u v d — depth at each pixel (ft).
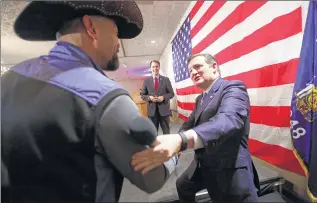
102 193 1.28
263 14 3.49
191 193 3.05
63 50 1.46
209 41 4.05
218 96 2.71
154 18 3.35
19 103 1.31
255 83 3.83
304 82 2.93
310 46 2.85
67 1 1.40
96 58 1.62
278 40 3.34
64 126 1.20
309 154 2.94
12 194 1.33
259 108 3.86
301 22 3.01
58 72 1.33
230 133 2.15
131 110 1.30
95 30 1.55
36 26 1.59
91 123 1.20
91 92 1.25
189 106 3.86
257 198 2.68
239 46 3.97
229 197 2.74
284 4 3.20
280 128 3.51
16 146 1.29
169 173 1.66
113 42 1.69
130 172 1.29
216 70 3.13
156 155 1.39
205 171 2.89
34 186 1.29
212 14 3.87
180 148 1.71
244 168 2.70
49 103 1.23
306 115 2.96
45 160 1.25
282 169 3.34
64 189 1.26
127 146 1.26
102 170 1.28
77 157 1.24
